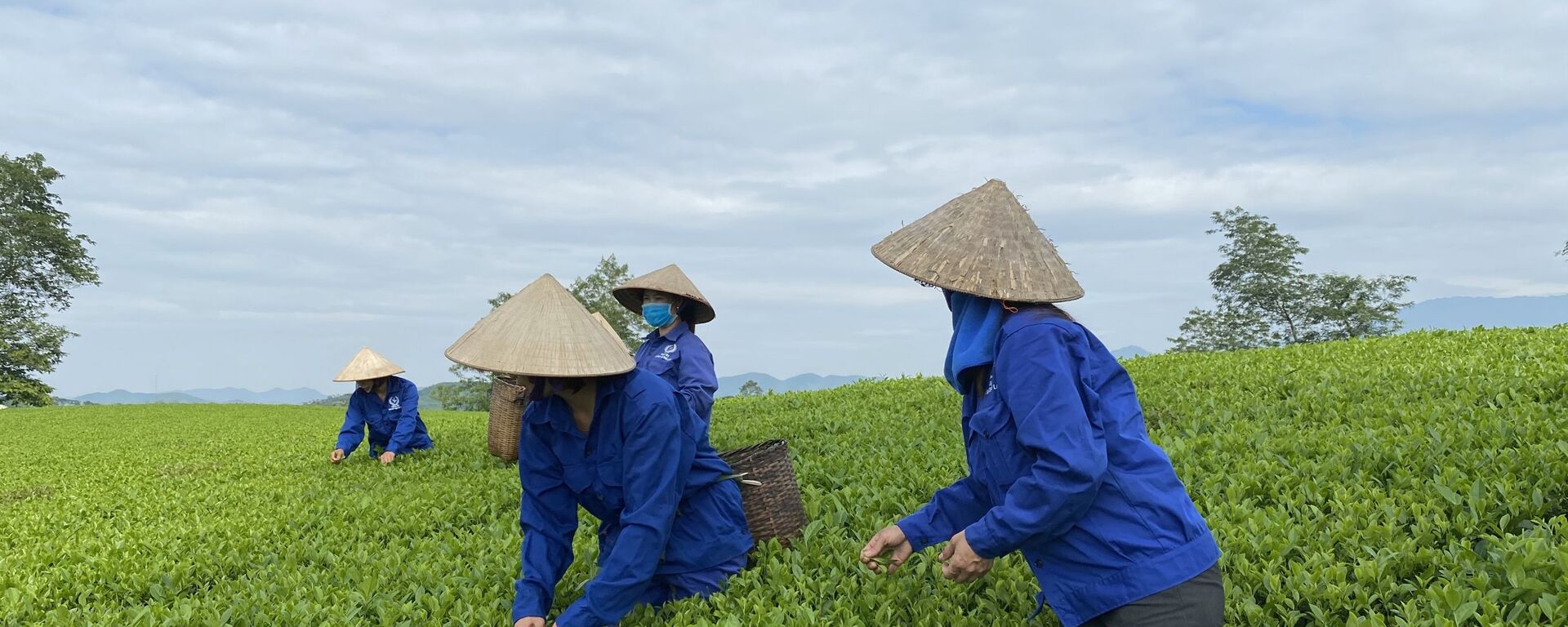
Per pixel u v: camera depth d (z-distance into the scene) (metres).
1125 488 2.85
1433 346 11.30
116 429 23.70
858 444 9.11
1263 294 51.91
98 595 5.74
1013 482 2.94
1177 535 2.85
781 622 4.00
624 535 3.97
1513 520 4.45
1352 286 50.88
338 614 4.83
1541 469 4.88
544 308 3.89
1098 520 2.88
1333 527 4.50
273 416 27.64
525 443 4.31
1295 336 52.38
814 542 5.20
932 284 2.96
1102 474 2.73
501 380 9.58
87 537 7.58
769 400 16.31
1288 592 3.90
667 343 7.14
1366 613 3.69
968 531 2.96
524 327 3.83
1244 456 6.27
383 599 5.03
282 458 13.02
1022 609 4.04
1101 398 2.89
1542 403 6.66
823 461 8.26
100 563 6.25
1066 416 2.74
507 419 9.46
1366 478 5.34
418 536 6.86
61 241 53.41
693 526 4.59
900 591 4.36
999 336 2.98
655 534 3.99
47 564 6.66
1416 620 3.47
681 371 7.03
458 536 6.75
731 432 11.55
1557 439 5.57
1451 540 4.19
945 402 11.57
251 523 7.57
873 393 14.52
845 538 5.49
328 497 8.56
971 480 3.39
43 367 50.47
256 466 12.23
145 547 6.79
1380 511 4.64
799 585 4.50
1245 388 9.73
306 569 5.95
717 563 4.65
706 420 6.98
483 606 4.70
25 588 5.79
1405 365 9.50
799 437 10.30
